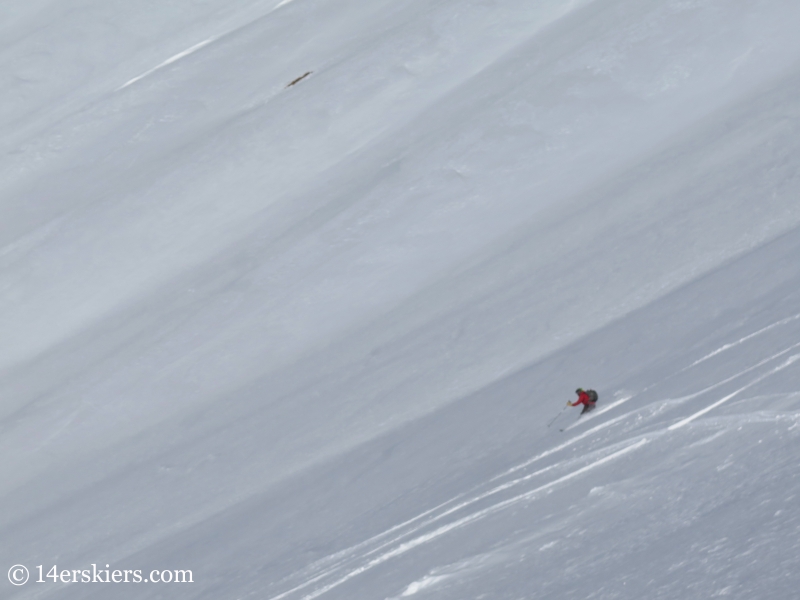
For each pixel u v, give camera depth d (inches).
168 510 1913.1
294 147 4045.3
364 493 1298.0
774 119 2431.1
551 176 2979.8
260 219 3641.7
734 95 2861.7
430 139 3462.1
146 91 5718.5
